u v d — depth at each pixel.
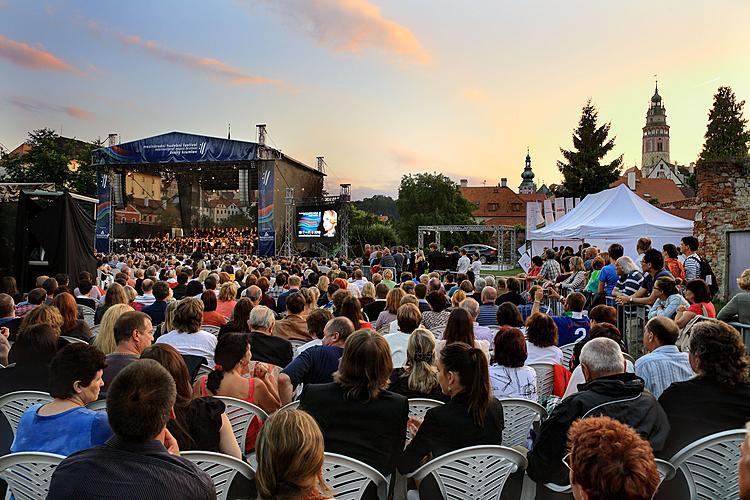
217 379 3.70
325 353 4.14
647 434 2.81
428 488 2.97
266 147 30.39
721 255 14.26
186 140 30.73
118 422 1.92
